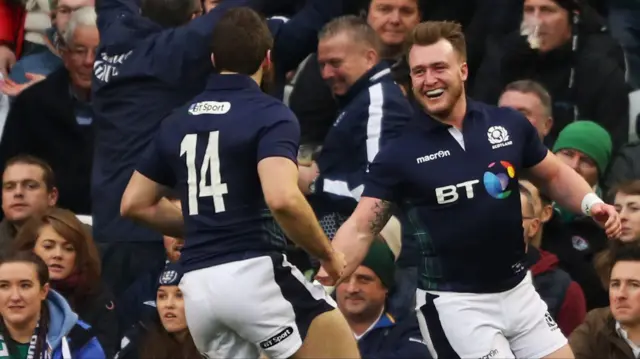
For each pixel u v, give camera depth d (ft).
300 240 71.46
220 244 72.79
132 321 99.76
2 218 114.01
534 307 82.28
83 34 113.29
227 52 74.59
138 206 76.64
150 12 101.76
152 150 76.43
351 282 95.40
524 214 98.73
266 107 73.31
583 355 92.12
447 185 79.56
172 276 95.14
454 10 120.06
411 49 80.33
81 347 93.35
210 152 73.20
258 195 73.15
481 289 81.05
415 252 101.24
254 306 72.33
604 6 122.52
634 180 99.60
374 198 80.69
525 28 114.01
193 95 99.66
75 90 114.93
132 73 99.71
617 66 114.01
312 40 102.83
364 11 120.47
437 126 80.28
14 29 121.19
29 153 114.32
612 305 91.25
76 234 97.86
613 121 112.98
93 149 113.50
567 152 107.24
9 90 115.75
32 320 91.66
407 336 95.86
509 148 80.59
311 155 108.68
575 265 103.50
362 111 99.76
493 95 114.01
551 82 114.21
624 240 96.99
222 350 74.54
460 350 81.10
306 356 73.92
